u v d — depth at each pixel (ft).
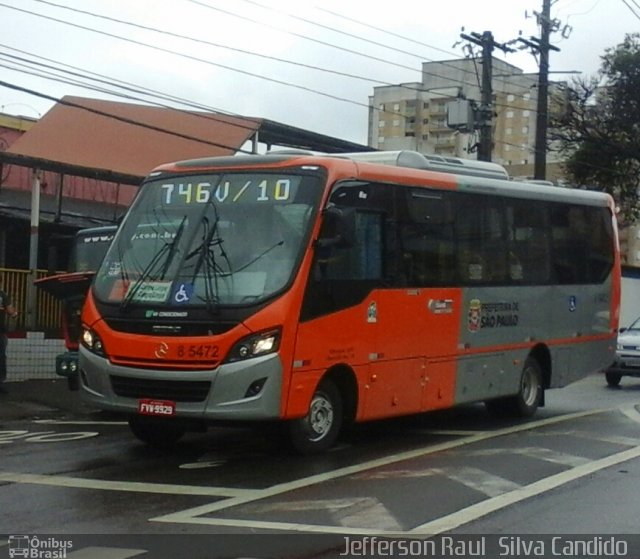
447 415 48.83
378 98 240.53
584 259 51.62
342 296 35.22
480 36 94.68
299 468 33.12
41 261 75.72
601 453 37.17
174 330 32.86
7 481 30.81
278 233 34.04
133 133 87.71
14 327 61.52
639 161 136.05
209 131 87.81
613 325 54.39
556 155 150.92
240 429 41.98
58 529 24.66
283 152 39.24
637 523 25.90
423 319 39.65
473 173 45.34
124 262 35.50
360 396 36.40
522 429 43.80
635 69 134.31
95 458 35.06
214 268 33.65
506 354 45.39
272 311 32.48
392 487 30.12
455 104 93.81
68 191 80.38
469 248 42.88
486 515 26.58
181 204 35.99
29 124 92.73
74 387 52.90
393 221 38.22
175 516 26.05
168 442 37.76
